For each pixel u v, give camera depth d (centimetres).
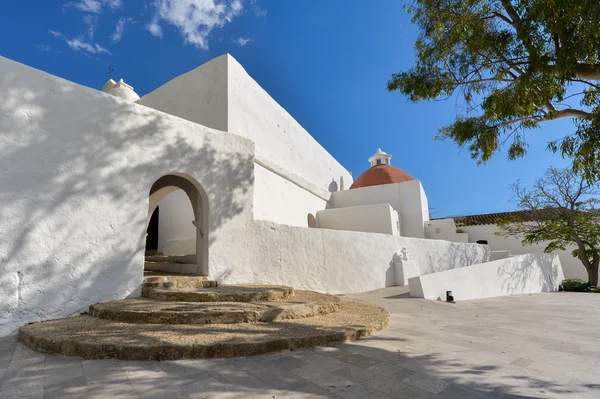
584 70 566
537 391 340
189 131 826
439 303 997
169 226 1446
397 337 545
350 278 1180
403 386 346
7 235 559
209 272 814
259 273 917
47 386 339
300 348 459
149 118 757
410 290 1098
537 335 600
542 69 573
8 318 547
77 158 646
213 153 865
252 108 1365
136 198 715
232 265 859
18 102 590
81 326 516
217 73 1232
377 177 2588
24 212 579
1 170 563
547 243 2228
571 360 448
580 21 509
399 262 1386
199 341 434
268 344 439
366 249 1271
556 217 1881
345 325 560
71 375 365
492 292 1370
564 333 624
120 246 683
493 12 660
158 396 318
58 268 605
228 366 392
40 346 446
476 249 1972
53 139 621
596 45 515
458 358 441
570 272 2170
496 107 700
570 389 347
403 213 2070
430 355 450
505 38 648
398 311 839
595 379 377
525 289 1588
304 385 345
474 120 773
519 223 2156
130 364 395
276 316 573
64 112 640
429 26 736
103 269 657
